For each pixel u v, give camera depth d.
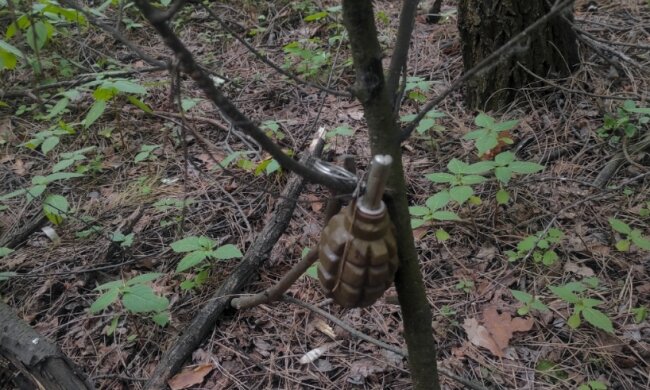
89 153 3.49
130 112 3.76
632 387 2.09
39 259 2.78
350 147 3.34
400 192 1.37
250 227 2.82
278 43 4.50
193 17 4.81
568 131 3.22
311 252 1.53
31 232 2.94
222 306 2.41
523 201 2.87
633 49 3.75
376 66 1.23
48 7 2.81
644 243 2.28
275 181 3.10
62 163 2.87
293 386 2.18
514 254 2.53
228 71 4.20
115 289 2.11
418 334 1.54
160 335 2.39
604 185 2.88
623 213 2.75
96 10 3.54
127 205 3.05
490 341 2.28
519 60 3.36
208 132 3.59
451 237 2.74
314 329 2.38
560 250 2.62
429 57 4.07
